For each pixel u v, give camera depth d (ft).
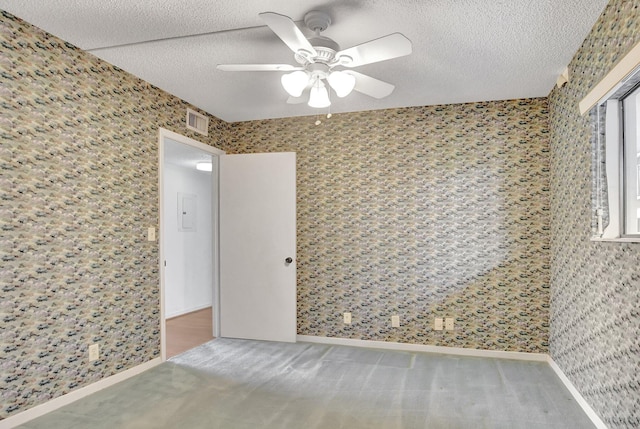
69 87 8.77
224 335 14.19
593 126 7.82
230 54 9.24
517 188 12.03
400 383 9.83
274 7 7.25
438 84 10.92
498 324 12.05
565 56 9.15
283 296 13.60
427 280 12.67
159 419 7.93
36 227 8.05
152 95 11.18
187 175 21.36
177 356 12.01
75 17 7.68
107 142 9.72
